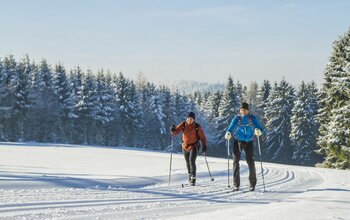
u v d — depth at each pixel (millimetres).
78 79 77188
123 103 77000
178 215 5727
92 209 5957
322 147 34375
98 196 7492
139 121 79062
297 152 65062
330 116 32719
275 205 6438
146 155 30047
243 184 10750
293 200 7414
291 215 5145
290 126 74062
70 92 72938
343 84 30875
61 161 20859
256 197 8234
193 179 10234
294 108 64938
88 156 26375
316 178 12828
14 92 65688
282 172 15172
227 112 80250
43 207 5930
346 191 8945
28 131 67500
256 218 4883
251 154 9375
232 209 5969
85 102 71125
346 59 32656
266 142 75500
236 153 9391
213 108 91062
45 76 72438
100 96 73500
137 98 79188
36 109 67625
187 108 86625
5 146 38062
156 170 15133
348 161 29953
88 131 72250
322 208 5922
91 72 72750
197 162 21453
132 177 11031
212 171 14164
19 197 6840
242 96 94625
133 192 8320
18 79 66438
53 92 70062
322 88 35188
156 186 9906
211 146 82125
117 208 6160
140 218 5352
